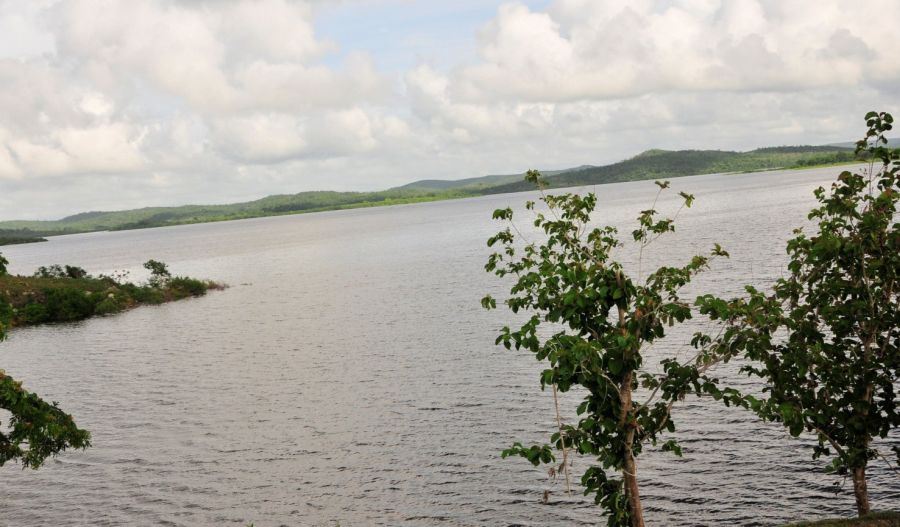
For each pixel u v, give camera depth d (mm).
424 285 93875
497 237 12547
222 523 26031
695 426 30906
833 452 26750
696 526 22641
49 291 89312
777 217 131875
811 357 11766
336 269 132875
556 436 10594
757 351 10539
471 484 27500
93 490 30094
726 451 28062
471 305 71625
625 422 10391
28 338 74625
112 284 106688
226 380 48125
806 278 13328
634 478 10703
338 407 39125
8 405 17641
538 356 10094
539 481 27406
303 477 29641
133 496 29141
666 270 11250
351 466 30312
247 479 29969
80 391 48156
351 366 48906
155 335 70875
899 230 12039
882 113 12156
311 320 72375
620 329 10180
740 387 34531
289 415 38500
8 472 32844
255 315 80000
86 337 72875
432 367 46156
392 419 36031
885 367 12281
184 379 49531
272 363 52531
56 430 18469
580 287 10297
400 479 28484
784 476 25469
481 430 33219
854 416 12188
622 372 10406
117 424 39469
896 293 12844
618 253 96125
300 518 25906
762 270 66750
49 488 30672
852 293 12422
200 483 29969
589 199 11930
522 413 35156
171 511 27422
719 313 10164
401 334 59281
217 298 100125
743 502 23859
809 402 12289
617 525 10672
